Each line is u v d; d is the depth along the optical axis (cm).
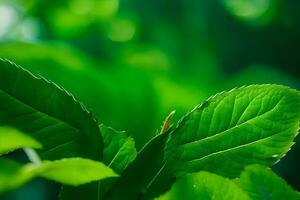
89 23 440
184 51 420
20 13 437
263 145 48
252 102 48
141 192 47
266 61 408
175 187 47
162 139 48
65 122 47
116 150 48
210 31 416
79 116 47
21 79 46
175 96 273
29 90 47
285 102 48
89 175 41
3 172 39
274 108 48
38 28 439
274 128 48
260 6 416
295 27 405
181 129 48
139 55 400
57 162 40
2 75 46
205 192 47
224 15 413
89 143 47
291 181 315
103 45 438
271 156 48
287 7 406
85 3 432
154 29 434
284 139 48
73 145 47
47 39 434
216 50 416
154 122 270
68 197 47
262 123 48
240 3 427
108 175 41
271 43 406
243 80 320
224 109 48
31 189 304
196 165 48
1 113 46
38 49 260
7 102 46
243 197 46
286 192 46
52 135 47
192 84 321
